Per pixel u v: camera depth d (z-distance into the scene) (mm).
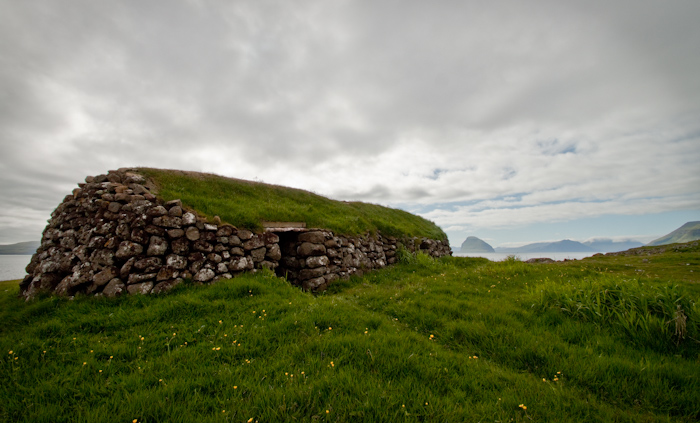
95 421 3426
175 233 8820
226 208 11625
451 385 4211
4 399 3898
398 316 7609
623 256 27906
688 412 3846
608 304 7105
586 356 5230
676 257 21062
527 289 9844
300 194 19781
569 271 13438
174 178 13523
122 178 11234
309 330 5957
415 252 21500
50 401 3930
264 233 11250
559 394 4082
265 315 6688
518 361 5238
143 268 8094
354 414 3432
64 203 11102
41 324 6227
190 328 6121
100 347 5316
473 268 16844
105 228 8555
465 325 6625
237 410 3514
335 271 13445
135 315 6676
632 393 4199
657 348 5559
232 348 5184
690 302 6250
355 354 4996
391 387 4027
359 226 18094
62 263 8586
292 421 3326
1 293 10500
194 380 4246
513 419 3490
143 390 4039
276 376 4281
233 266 9586
